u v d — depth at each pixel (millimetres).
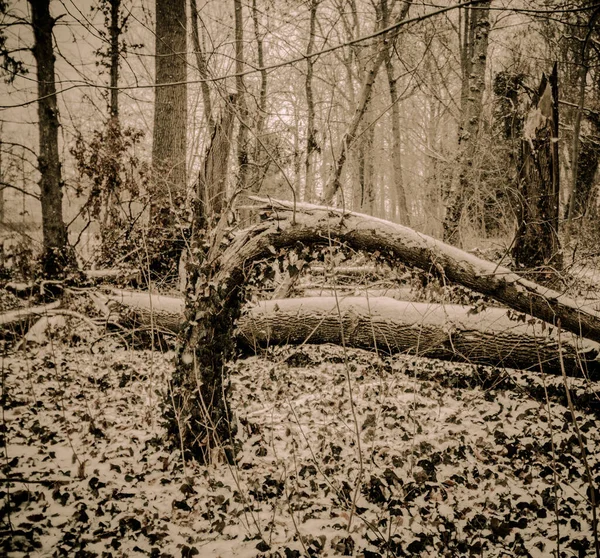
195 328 3164
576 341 3881
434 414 4012
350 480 3006
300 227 3225
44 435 3404
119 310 5660
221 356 3316
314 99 13852
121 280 6547
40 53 6152
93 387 4457
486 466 3193
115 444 3402
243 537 2461
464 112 9906
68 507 2609
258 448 3443
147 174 7168
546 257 5277
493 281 3494
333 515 2674
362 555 2299
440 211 10188
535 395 4320
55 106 6438
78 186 7398
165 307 5645
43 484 2773
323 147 6008
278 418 3939
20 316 5590
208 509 2641
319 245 3369
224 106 3951
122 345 5871
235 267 3189
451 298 4676
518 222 5477
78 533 2381
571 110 12281
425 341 4727
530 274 4984
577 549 2318
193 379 3180
